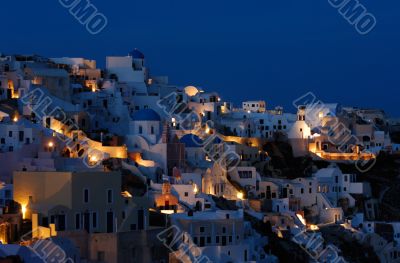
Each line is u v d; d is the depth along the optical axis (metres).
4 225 193.88
